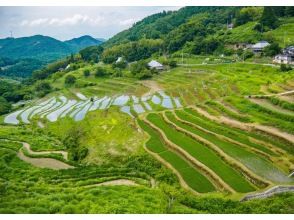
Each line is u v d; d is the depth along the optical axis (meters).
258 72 117.62
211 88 109.88
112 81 157.75
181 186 55.16
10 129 101.81
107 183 60.44
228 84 107.81
